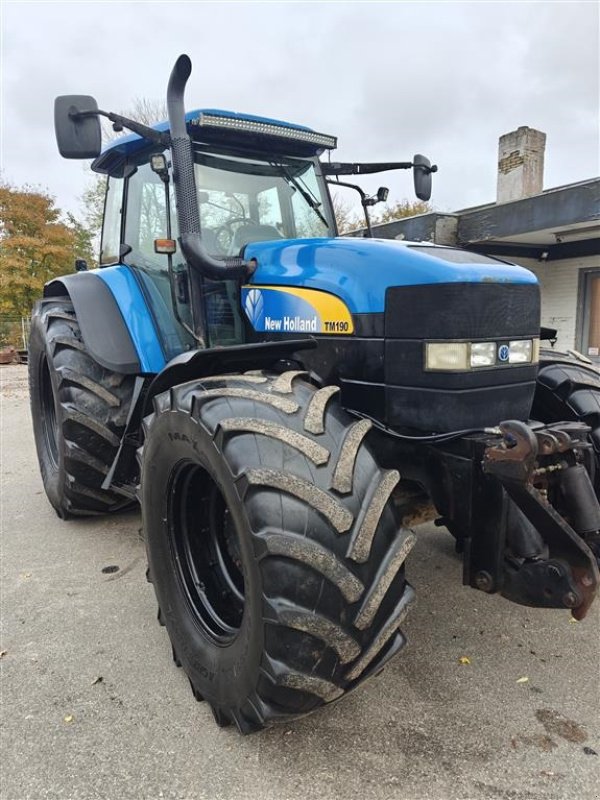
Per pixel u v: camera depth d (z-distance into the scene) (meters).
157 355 3.08
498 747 1.91
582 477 1.99
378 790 1.75
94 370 3.33
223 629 2.10
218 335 2.80
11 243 22.44
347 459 1.76
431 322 2.00
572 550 1.77
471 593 2.91
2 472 5.23
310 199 3.21
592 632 2.58
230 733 1.99
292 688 1.65
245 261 2.62
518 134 11.05
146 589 3.02
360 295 2.20
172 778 1.81
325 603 1.63
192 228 2.43
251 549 1.67
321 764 1.85
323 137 3.01
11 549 3.53
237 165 2.94
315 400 1.90
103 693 2.20
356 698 2.15
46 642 2.54
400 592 1.78
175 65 2.26
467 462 1.96
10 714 2.09
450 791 1.74
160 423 2.15
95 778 1.81
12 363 17.53
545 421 2.77
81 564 3.31
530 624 2.65
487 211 9.09
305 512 1.66
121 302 3.22
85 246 25.53
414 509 2.32
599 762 1.84
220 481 1.81
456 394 1.98
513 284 2.07
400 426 2.14
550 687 2.21
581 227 8.34
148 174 3.21
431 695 2.17
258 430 1.77
